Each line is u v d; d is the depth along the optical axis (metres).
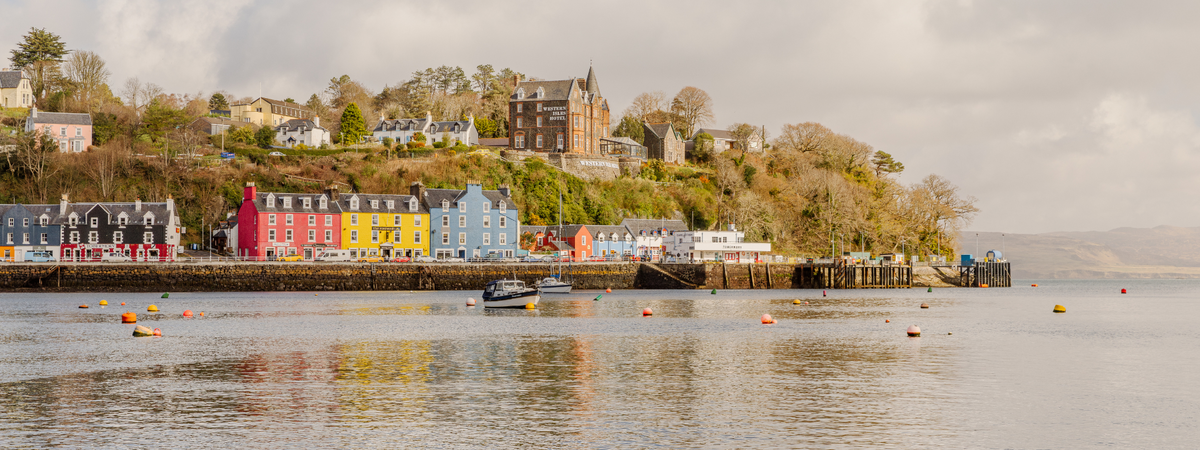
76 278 114.94
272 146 184.38
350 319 78.00
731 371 47.19
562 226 157.88
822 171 187.50
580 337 63.47
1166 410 37.22
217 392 40.62
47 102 199.12
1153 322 83.06
